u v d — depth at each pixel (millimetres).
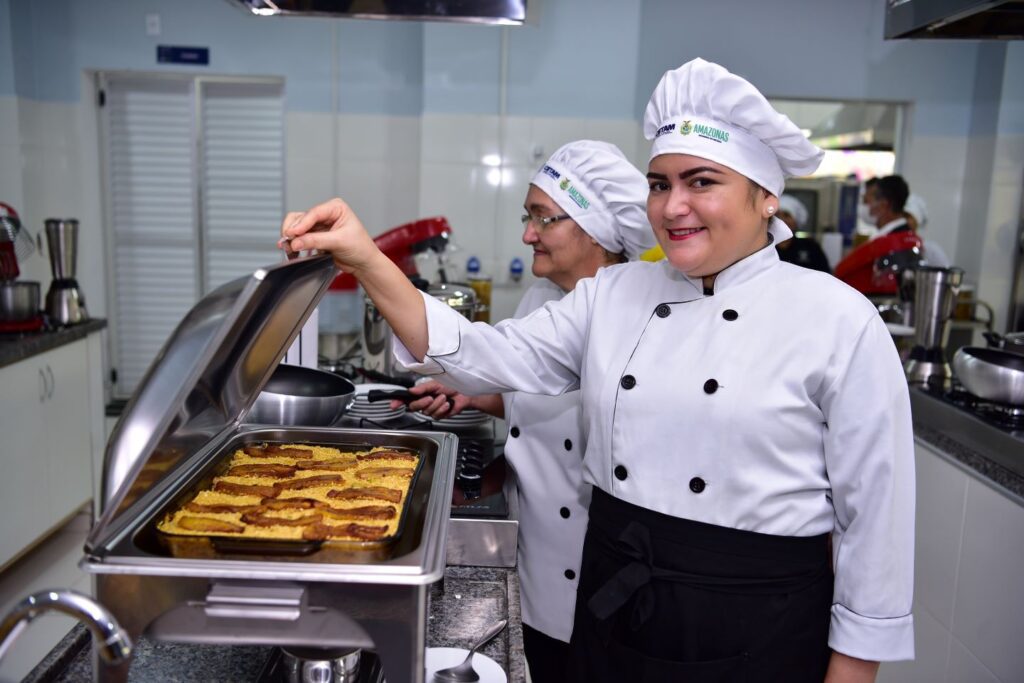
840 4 4797
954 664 2123
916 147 4992
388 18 2232
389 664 838
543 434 1591
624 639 1204
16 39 4352
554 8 4387
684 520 1152
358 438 1354
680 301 1236
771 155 1142
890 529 1088
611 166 1655
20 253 3148
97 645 716
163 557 815
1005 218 4793
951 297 2596
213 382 1017
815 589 1155
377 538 927
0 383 2869
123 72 4602
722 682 1135
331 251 1105
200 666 1091
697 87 1095
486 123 4469
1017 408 2127
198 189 4777
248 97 4727
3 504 2908
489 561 1370
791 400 1095
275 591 813
